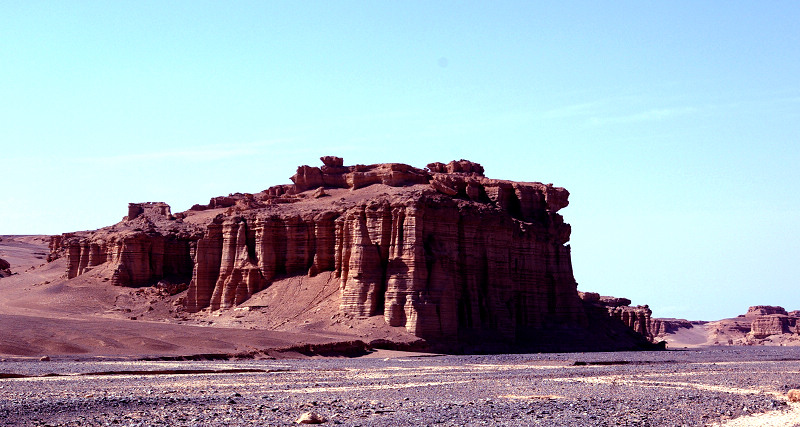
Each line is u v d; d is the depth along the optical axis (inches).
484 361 3843.5
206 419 1795.0
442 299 4431.6
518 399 2246.6
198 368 3105.3
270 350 3858.3
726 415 1982.0
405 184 5246.1
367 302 4456.2
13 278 6353.3
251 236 5152.6
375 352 4092.0
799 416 1974.7
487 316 4714.6
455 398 2258.9
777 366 3892.7
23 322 4047.7
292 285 4886.8
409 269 4426.7
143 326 4239.7
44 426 1668.3
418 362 3708.2
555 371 3321.9
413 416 1882.4
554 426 1772.9
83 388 2341.3
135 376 2797.7
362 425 1744.6
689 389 2620.6
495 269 4864.7
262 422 1765.5
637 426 1806.1
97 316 4997.5
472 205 4886.8
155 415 1838.1
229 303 4985.2
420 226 4500.5
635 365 3863.2
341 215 4886.8
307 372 3095.5
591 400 2236.7
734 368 3722.9
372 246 4571.9
